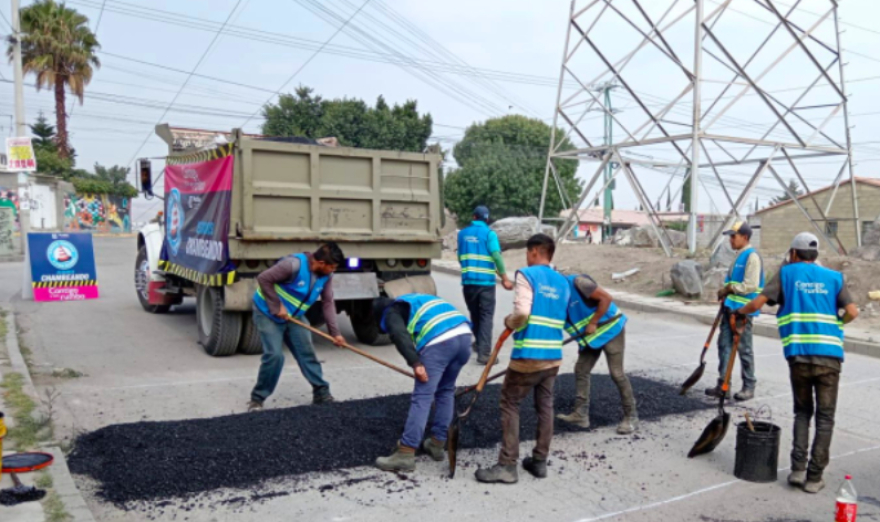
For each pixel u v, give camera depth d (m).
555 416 5.88
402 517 3.99
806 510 4.26
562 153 19.44
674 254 17.58
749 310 4.93
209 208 7.93
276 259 7.60
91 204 40.00
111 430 5.03
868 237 14.59
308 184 7.70
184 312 11.23
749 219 32.47
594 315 5.33
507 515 4.06
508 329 4.52
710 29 15.79
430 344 4.64
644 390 6.79
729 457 5.18
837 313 4.60
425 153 8.53
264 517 3.92
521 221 22.02
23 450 4.55
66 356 7.89
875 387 7.56
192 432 5.05
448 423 4.90
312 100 34.22
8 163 12.99
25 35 31.02
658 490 4.52
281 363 5.96
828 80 16.88
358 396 6.61
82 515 3.61
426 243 8.59
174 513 3.92
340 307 8.88
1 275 15.78
